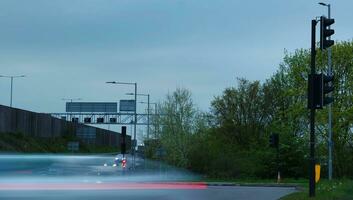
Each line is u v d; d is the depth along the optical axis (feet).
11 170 86.84
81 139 371.15
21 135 288.10
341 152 206.59
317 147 206.80
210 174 224.53
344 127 205.77
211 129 248.93
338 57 208.74
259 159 221.25
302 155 215.10
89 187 106.11
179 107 255.70
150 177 186.50
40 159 96.48
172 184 150.92
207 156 229.45
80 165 120.26
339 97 208.54
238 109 250.16
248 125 247.50
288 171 216.54
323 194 87.61
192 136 245.04
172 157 237.25
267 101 248.11
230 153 228.63
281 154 216.54
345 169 205.98
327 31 74.54
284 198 92.73
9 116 285.84
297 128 222.07
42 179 92.32
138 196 94.48
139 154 284.61
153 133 259.60
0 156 87.15
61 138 351.25
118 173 164.14
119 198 88.02
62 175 104.94
